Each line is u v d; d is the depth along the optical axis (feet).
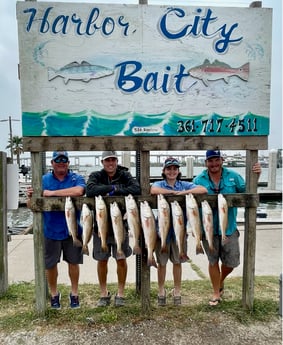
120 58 11.67
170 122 11.98
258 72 12.28
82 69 11.58
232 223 12.33
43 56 11.43
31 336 10.62
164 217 11.25
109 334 10.72
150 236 11.14
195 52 11.93
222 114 12.20
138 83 11.79
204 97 12.10
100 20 11.53
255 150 12.43
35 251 11.64
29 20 11.30
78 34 11.50
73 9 11.40
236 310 12.25
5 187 13.65
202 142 12.21
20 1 11.24
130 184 12.12
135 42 11.68
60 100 11.59
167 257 12.34
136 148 11.89
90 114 11.71
